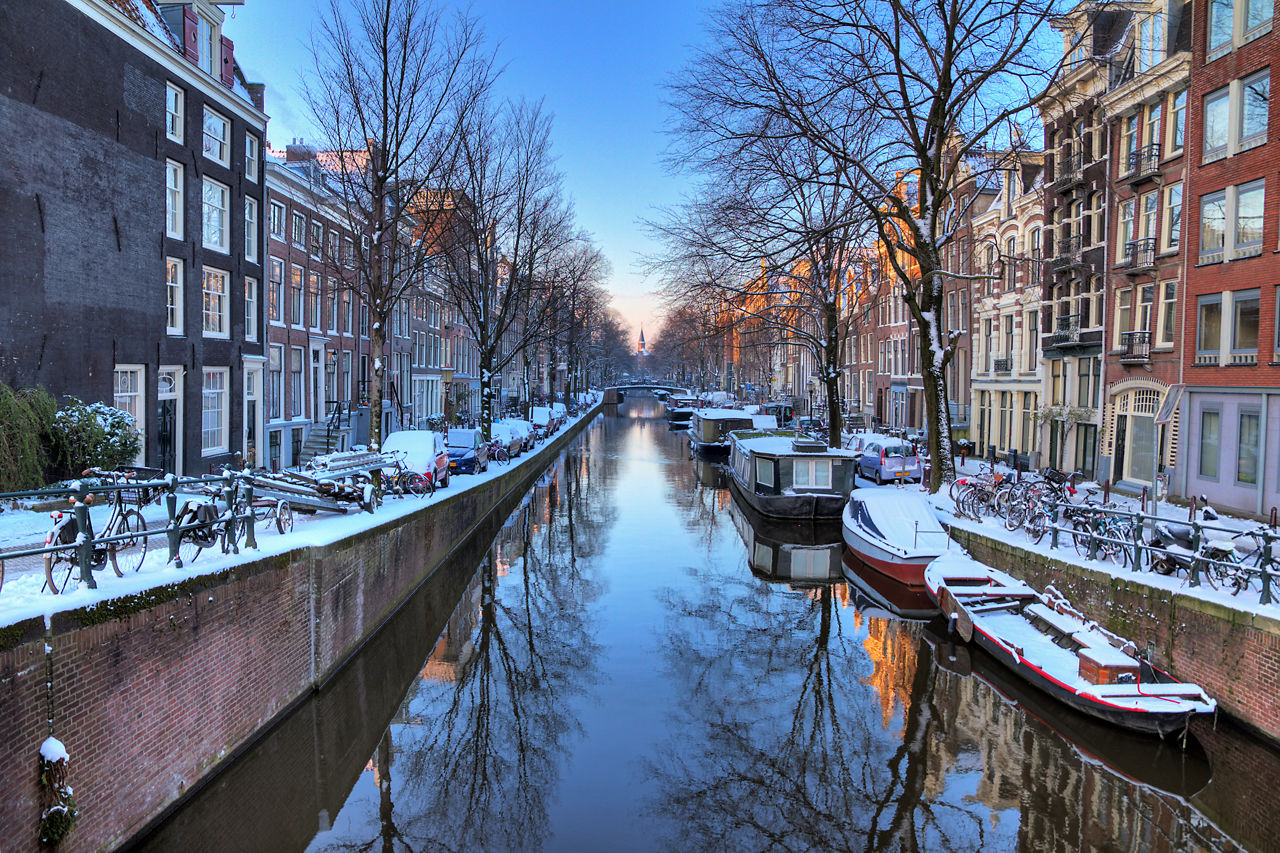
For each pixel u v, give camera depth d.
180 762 7.06
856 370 49.50
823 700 10.88
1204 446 17.88
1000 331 29.70
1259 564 9.74
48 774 5.50
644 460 41.62
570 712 10.63
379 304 17.22
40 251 13.45
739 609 15.03
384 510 14.46
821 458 22.92
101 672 6.09
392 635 12.90
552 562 18.78
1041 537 13.91
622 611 14.93
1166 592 9.91
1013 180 28.75
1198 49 17.97
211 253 18.91
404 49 16.59
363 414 28.89
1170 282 19.44
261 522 11.38
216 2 18.75
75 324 14.28
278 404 23.19
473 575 17.56
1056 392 25.70
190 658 7.20
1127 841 7.55
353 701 11.05
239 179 20.03
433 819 8.09
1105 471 21.98
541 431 40.06
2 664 5.17
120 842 6.29
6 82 12.68
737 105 17.53
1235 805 8.22
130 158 15.74
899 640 13.27
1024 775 8.81
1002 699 10.88
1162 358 19.48
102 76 14.89
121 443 13.70
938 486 18.31
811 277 27.02
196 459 18.11
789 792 8.54
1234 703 8.84
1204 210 18.02
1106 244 22.16
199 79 18.02
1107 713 8.88
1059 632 11.02
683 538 21.53
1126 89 20.80
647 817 8.08
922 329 18.31
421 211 20.19
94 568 7.01
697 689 11.30
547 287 35.56
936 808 8.17
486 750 9.55
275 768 8.83
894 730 9.98
